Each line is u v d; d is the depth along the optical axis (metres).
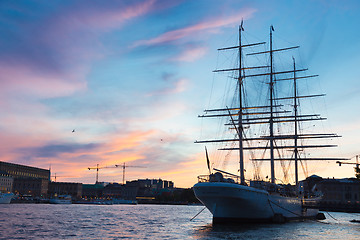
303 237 46.75
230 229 54.34
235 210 57.88
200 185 56.62
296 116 102.00
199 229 58.78
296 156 103.00
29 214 98.06
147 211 154.38
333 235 50.22
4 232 51.28
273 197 65.12
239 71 76.44
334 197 188.50
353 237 48.25
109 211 139.25
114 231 56.69
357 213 159.38
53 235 49.41
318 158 102.94
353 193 188.12
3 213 98.69
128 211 147.38
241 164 70.06
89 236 49.28
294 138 102.56
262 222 61.84
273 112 90.31
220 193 55.28
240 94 75.31
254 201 58.03
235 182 61.19
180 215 120.06
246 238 44.50
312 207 82.25
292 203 75.50
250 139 89.38
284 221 66.31
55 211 122.69
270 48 95.56
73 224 68.12
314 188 106.94
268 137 89.31
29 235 48.75
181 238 47.53
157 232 55.53
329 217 117.00
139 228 62.75
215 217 58.56
